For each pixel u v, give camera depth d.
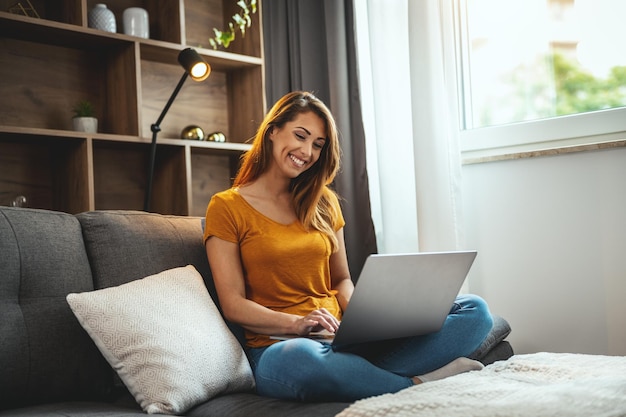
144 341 1.57
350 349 1.77
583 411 1.27
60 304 1.67
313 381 1.52
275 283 1.95
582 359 1.81
